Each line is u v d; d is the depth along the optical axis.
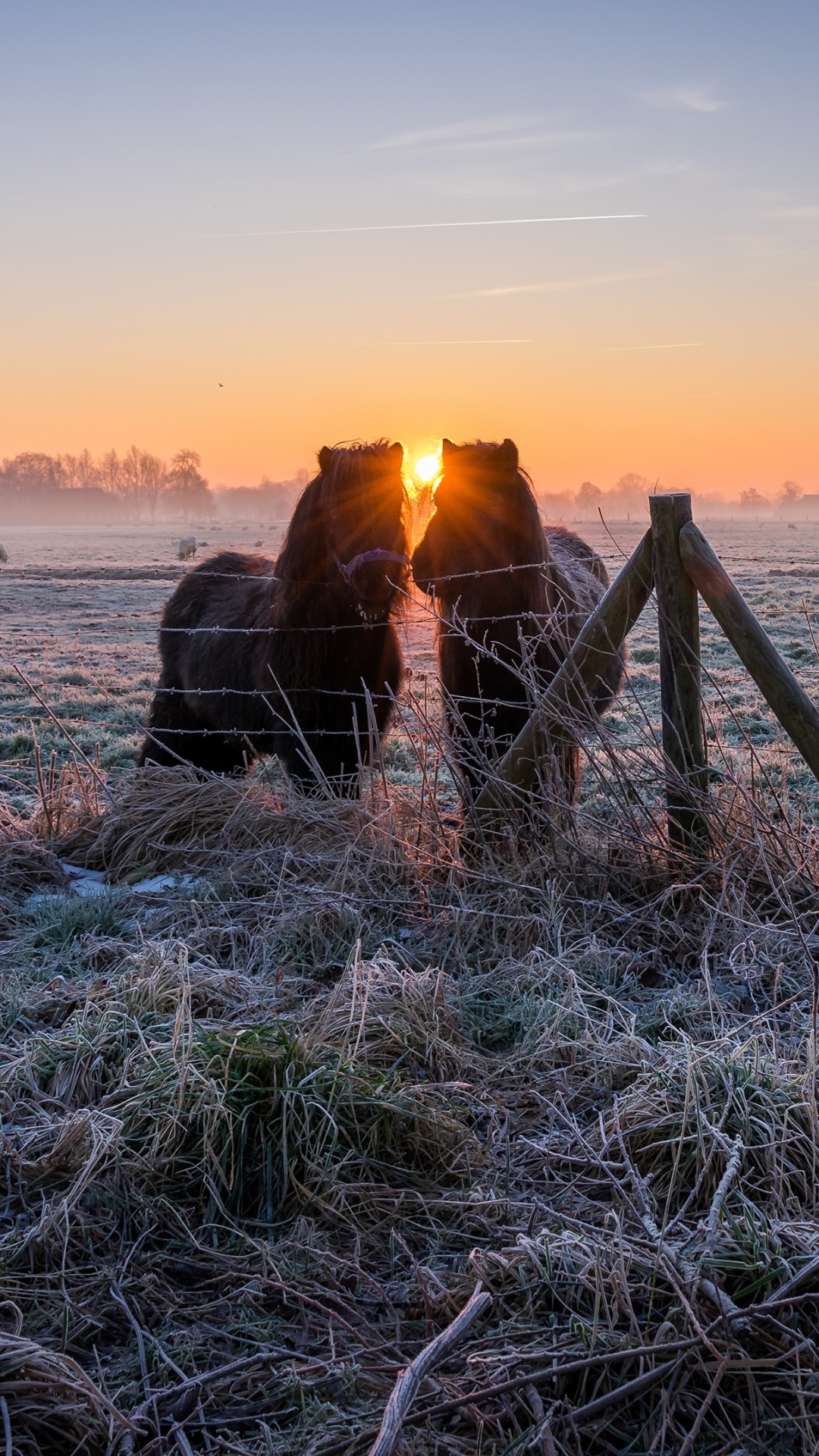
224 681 5.52
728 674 11.50
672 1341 1.88
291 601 4.72
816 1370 1.84
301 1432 1.76
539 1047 2.95
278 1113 2.50
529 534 4.45
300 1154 2.42
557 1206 2.34
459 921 3.69
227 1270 2.18
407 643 5.79
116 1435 1.73
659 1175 2.39
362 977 3.17
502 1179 2.45
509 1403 1.81
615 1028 3.09
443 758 4.40
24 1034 3.05
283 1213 2.36
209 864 4.54
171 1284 2.14
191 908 3.97
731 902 3.71
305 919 3.75
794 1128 2.40
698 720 4.05
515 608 4.51
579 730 4.14
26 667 14.70
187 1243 2.26
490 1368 1.86
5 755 8.59
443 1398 1.81
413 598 4.79
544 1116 2.70
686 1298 1.92
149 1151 2.41
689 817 3.99
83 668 14.30
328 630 4.66
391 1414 1.54
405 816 4.46
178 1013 2.75
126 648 17.33
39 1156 2.47
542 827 4.14
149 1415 1.81
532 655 4.18
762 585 25.00
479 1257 2.11
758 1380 1.85
